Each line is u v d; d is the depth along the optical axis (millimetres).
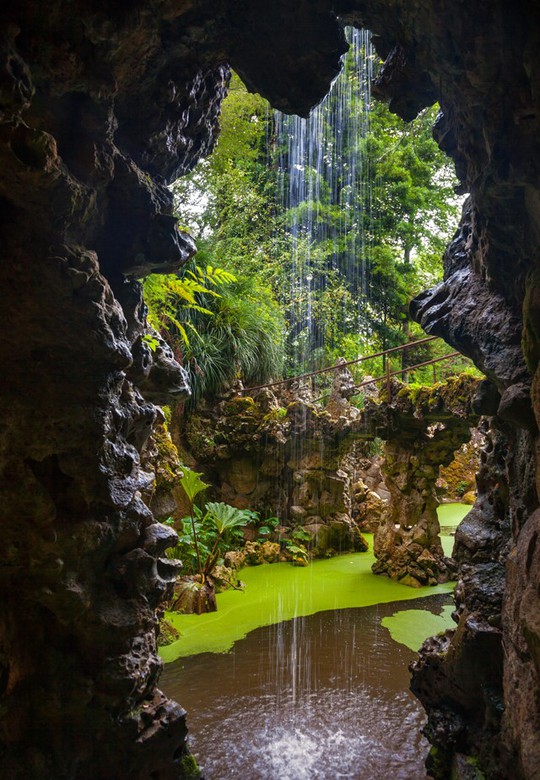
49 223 2338
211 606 6977
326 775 3662
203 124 3189
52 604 2555
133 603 2777
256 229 11828
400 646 5926
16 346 2434
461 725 3260
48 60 2205
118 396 2711
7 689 2520
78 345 2473
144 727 2791
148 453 4531
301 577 8344
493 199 2660
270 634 6246
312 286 12398
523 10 2129
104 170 2479
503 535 3297
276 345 10195
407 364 13070
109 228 2715
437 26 2309
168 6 2348
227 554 8641
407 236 12656
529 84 2227
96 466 2582
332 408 9453
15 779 2504
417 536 8180
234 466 9531
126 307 2871
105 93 2379
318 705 4637
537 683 2311
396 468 8438
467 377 6879
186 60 2734
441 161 12484
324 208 12281
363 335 12969
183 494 8219
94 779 2703
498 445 3324
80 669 2666
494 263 2924
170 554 7590
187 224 10117
